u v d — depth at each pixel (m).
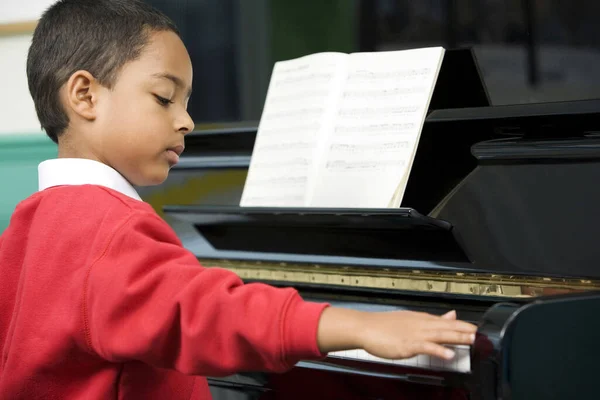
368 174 1.63
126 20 1.23
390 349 0.94
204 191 2.06
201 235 1.96
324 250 1.71
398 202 1.58
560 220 1.48
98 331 1.04
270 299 0.99
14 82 3.25
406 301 1.56
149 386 1.15
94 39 1.22
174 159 1.25
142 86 1.21
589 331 1.16
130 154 1.21
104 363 1.12
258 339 0.97
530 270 1.50
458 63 1.76
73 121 1.23
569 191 1.48
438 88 1.75
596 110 1.43
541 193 1.51
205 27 2.27
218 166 2.03
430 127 1.64
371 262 1.63
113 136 1.20
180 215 1.84
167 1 2.32
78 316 1.07
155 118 1.21
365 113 1.69
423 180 1.64
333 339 0.97
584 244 1.46
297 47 2.09
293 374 1.43
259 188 1.81
